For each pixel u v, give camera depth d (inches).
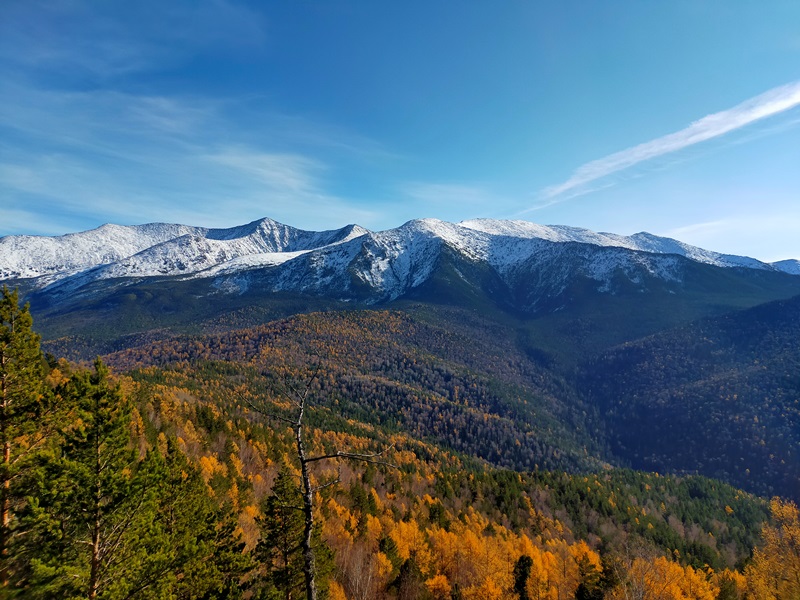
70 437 791.7
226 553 1249.4
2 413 853.8
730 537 5098.4
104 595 714.8
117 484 772.0
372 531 2778.1
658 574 2064.5
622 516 5123.0
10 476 805.2
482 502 5000.0
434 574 2628.0
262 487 3344.0
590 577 2354.8
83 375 837.8
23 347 882.8
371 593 2041.1
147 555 816.9
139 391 4357.8
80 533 767.7
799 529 2017.7
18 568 739.4
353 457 439.5
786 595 1897.1
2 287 896.9
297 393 495.5
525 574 2465.6
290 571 1291.8
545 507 5191.9
